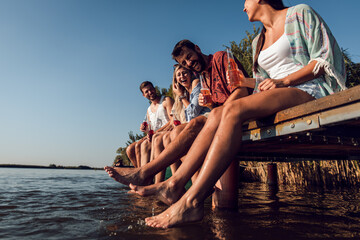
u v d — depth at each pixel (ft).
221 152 5.24
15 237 5.04
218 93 9.28
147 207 8.59
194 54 9.33
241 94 8.15
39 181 24.20
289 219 6.55
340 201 10.34
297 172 20.94
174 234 5.01
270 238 4.82
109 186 18.49
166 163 7.49
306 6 6.64
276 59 7.11
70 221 6.42
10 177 31.99
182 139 7.63
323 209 8.32
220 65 9.16
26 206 8.97
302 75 6.09
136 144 15.71
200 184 5.24
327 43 6.09
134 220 6.40
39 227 5.84
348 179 18.75
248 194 12.85
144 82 17.57
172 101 16.72
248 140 6.98
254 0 7.40
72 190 15.05
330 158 11.98
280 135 5.89
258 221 6.25
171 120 15.05
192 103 11.75
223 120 5.48
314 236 4.99
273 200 10.48
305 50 6.64
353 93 4.31
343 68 6.10
